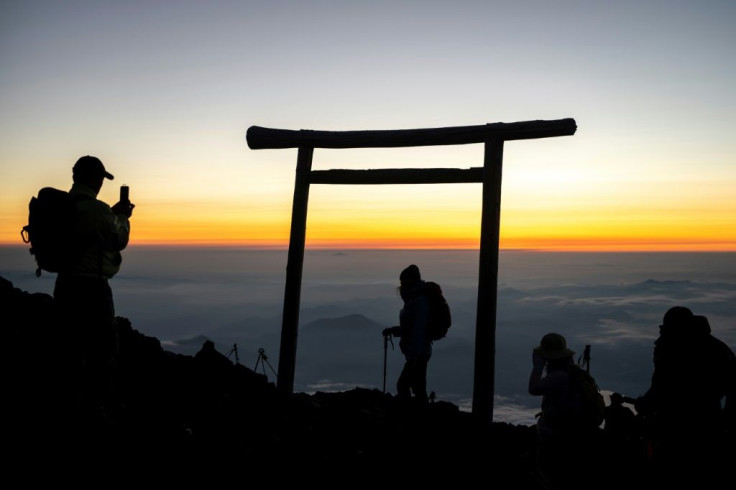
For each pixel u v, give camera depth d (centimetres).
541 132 726
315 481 491
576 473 461
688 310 470
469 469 562
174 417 557
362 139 809
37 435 428
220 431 563
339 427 664
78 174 451
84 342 438
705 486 431
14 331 532
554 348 489
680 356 454
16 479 381
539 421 494
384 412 758
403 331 722
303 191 841
